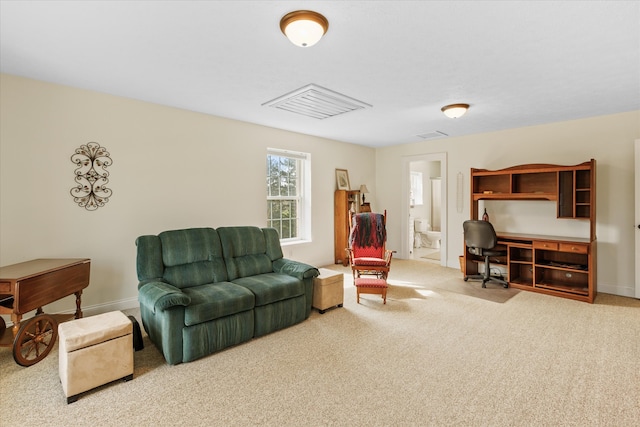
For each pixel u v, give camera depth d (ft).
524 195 13.99
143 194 11.57
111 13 6.00
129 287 11.36
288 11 5.96
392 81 9.49
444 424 5.52
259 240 11.59
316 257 18.19
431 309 11.32
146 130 11.59
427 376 7.03
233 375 7.10
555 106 11.93
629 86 9.86
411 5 5.74
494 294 13.10
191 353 7.64
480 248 14.15
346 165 19.89
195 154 12.86
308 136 17.49
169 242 9.56
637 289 12.29
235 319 8.45
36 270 7.76
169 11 5.94
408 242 20.66
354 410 5.90
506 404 6.06
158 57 7.93
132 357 6.93
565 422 5.55
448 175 18.16
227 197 13.91
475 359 7.77
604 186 13.14
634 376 6.97
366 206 20.03
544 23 6.31
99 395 6.34
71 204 10.15
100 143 10.62
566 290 12.57
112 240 10.95
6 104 9.06
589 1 5.59
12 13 5.98
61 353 6.49
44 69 8.70
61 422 5.57
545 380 6.85
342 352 8.15
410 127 15.46
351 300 12.35
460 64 8.27
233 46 7.35
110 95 10.78
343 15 6.07
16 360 7.13
